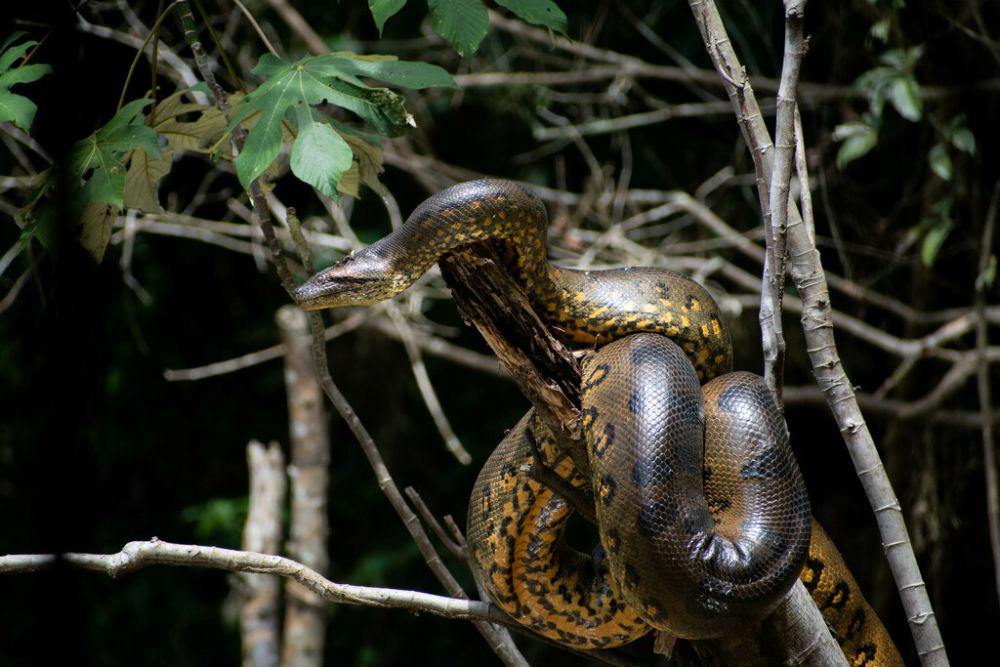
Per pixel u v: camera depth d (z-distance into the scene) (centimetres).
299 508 993
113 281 1484
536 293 551
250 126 600
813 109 1206
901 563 505
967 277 1245
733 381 496
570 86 1505
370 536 1641
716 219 1299
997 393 1212
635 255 1244
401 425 1630
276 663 980
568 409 488
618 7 1456
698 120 1449
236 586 1102
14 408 1397
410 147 1418
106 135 517
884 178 1239
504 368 496
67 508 357
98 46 938
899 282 1302
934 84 1121
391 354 1617
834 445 1423
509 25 1379
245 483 1714
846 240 1276
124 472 1683
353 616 1617
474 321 498
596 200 1380
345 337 1620
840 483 1419
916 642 502
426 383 1173
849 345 1337
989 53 1105
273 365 1698
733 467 469
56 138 541
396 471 1627
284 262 561
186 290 1677
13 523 1411
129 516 1672
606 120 1374
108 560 462
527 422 554
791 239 525
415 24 1488
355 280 551
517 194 529
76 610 343
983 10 1120
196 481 1711
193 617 1622
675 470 450
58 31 580
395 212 1134
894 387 1287
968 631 1300
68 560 347
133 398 1662
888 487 510
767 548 442
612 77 1388
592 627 553
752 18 1255
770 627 455
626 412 463
